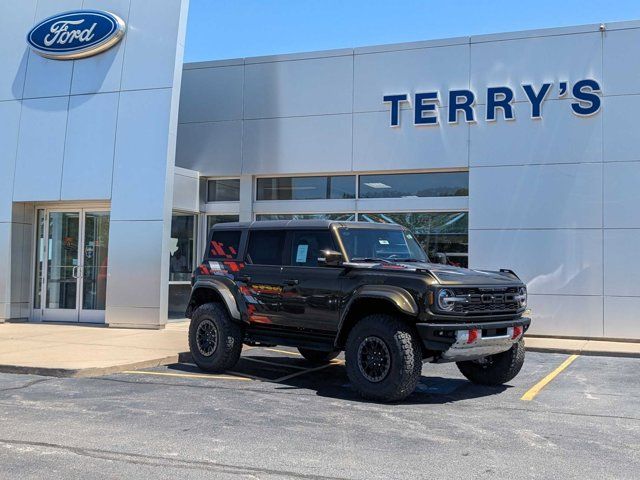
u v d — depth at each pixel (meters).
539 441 6.29
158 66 15.08
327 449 5.90
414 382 7.79
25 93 16.05
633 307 13.85
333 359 11.48
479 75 15.12
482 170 14.98
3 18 16.50
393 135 15.70
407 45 15.69
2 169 16.06
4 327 14.92
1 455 5.62
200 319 10.02
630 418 7.33
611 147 14.15
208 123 17.30
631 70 14.10
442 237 15.42
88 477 5.09
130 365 10.05
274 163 16.67
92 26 15.45
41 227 16.48
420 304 7.77
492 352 8.30
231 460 5.54
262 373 10.07
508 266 14.68
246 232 9.92
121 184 15.06
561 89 14.50
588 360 11.96
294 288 9.05
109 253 15.02
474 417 7.27
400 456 5.72
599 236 14.14
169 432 6.39
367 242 9.14
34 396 8.03
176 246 16.66
